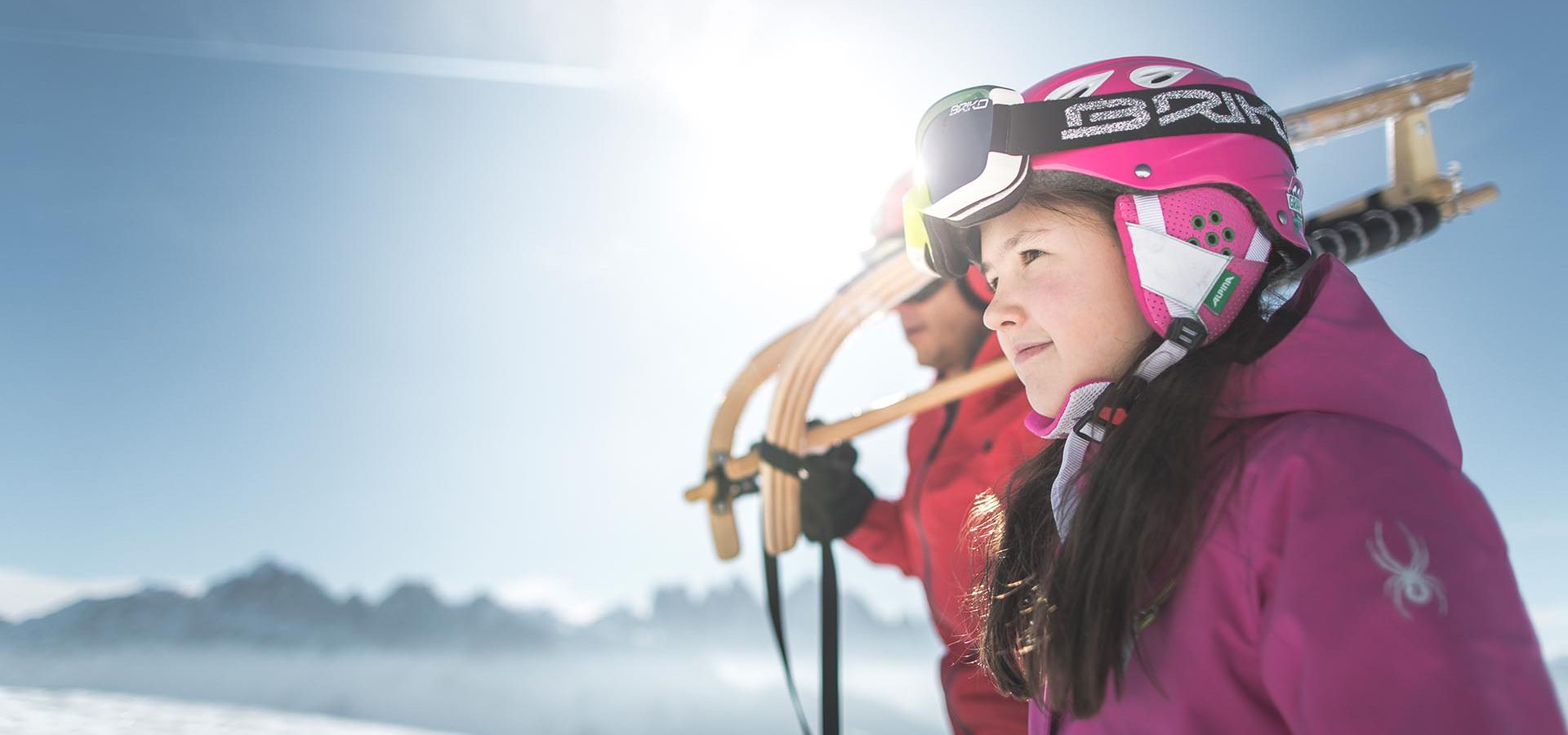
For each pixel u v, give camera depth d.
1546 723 0.46
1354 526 0.51
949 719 1.78
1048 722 0.70
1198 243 0.67
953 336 1.97
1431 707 0.46
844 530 2.00
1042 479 0.82
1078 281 0.69
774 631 1.92
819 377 1.91
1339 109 1.53
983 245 0.74
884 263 1.81
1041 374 0.72
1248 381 0.61
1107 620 0.60
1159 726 0.58
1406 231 1.53
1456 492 0.53
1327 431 0.56
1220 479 0.59
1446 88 1.57
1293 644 0.51
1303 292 0.68
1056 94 0.71
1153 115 0.68
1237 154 0.67
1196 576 0.58
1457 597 0.48
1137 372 0.66
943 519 1.79
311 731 3.02
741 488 2.05
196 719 3.01
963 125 0.71
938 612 1.84
